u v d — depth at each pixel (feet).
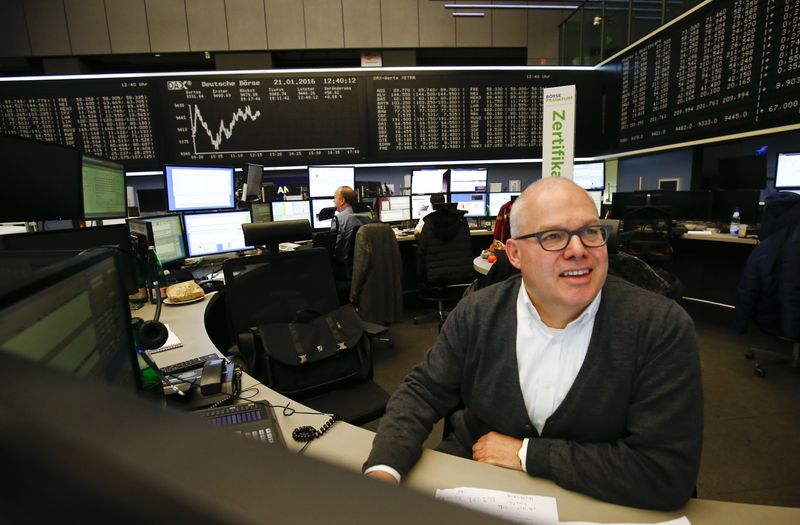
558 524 2.14
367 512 0.41
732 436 6.20
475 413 3.17
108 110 15.93
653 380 2.55
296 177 16.96
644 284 3.76
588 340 2.82
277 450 0.51
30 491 0.51
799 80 10.12
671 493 2.24
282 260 5.44
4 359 0.65
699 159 13.97
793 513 2.18
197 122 16.35
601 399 2.68
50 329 1.71
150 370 3.35
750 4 11.13
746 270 7.90
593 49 17.85
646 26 15.17
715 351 9.30
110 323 2.38
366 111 17.06
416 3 17.52
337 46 17.40
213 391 3.39
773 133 10.81
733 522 2.14
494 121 17.51
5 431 0.52
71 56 16.56
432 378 3.18
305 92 16.72
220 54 17.13
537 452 2.47
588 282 2.72
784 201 7.36
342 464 0.49
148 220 7.26
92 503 0.47
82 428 0.51
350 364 4.94
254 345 4.77
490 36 18.01
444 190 15.96
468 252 11.34
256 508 0.41
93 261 2.21
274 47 17.19
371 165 17.65
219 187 10.07
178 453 0.48
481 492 2.34
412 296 15.10
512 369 2.96
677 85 13.64
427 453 2.72
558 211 2.76
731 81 11.79
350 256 10.78
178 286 6.63
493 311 3.11
